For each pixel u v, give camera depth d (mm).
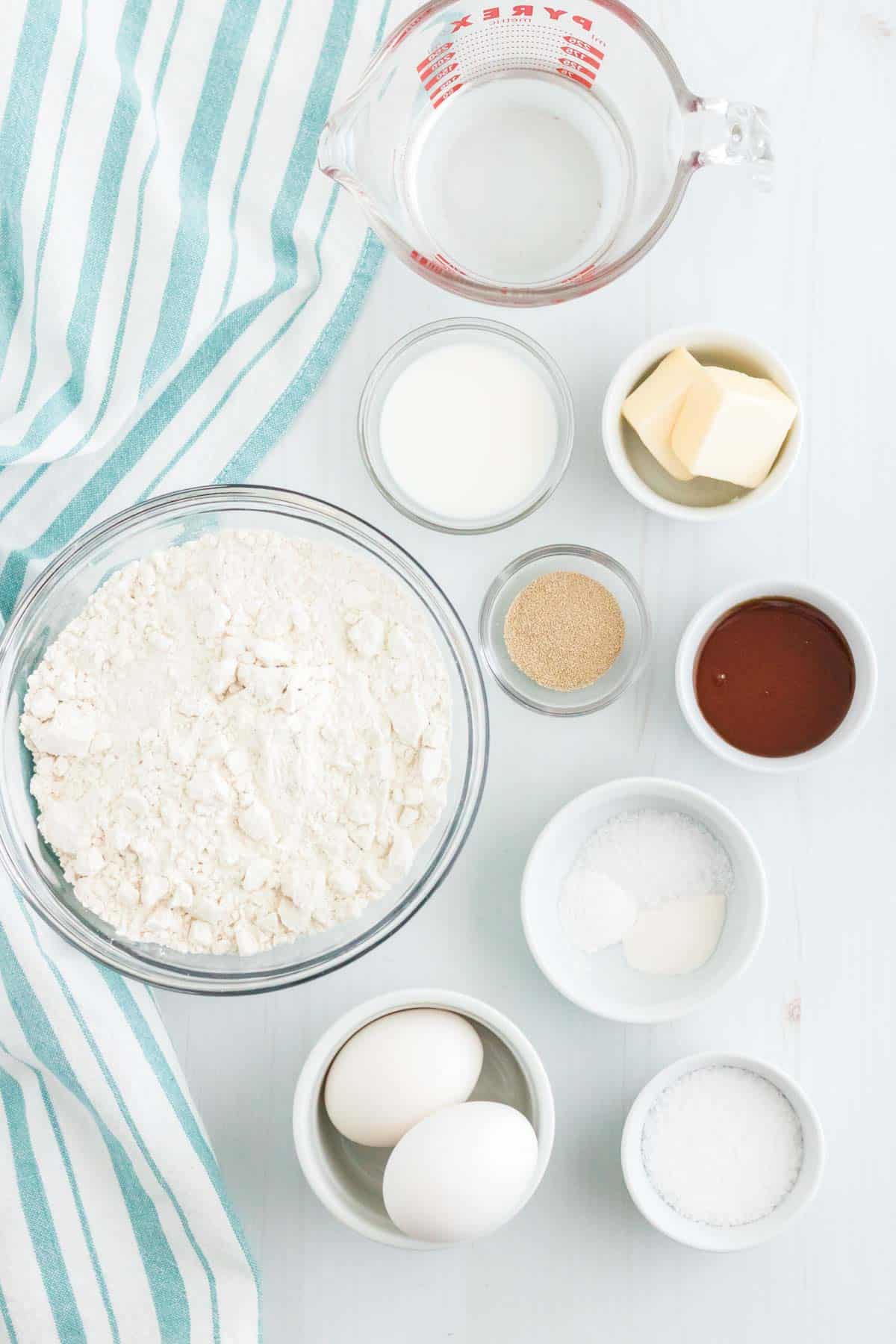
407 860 715
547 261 735
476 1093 743
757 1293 757
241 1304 722
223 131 737
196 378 750
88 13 715
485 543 766
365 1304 754
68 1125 726
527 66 719
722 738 744
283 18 730
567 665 759
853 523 764
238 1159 751
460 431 757
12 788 716
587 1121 755
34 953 704
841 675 742
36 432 729
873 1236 758
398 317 763
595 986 745
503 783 762
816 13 759
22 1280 715
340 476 764
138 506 719
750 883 732
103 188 722
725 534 764
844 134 762
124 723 714
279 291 749
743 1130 739
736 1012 761
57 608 734
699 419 722
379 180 709
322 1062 711
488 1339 754
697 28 760
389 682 719
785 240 765
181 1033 751
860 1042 761
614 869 751
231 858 706
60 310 722
